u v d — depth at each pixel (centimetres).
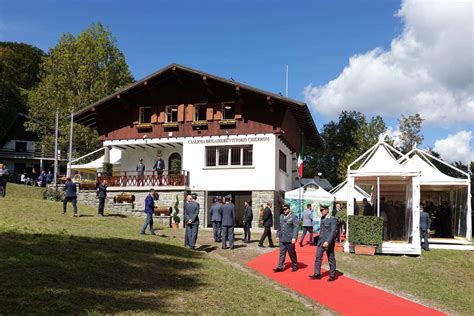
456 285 1410
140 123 3128
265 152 2858
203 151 2967
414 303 1157
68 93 4725
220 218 1945
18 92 6838
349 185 1930
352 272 1484
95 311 732
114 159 3450
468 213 2186
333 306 1077
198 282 1070
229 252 1714
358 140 4612
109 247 1308
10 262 937
